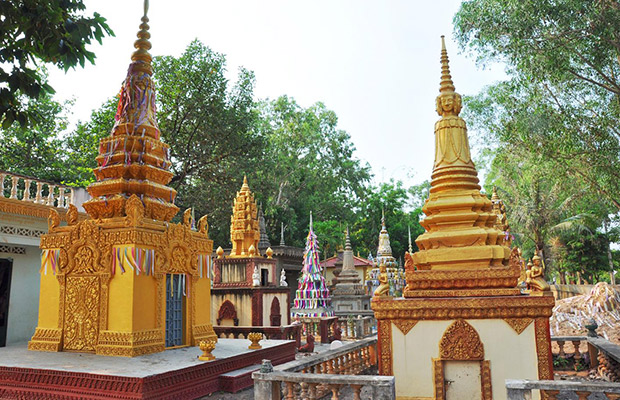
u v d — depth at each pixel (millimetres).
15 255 15086
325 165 56562
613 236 44750
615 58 22234
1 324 14109
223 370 10000
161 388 8234
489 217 8047
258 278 20188
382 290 7820
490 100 25438
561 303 20062
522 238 40156
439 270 7750
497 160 27844
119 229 10484
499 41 21703
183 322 11812
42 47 8859
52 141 31078
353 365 10938
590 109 23906
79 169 29625
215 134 34938
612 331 16891
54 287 11180
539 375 6941
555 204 37188
